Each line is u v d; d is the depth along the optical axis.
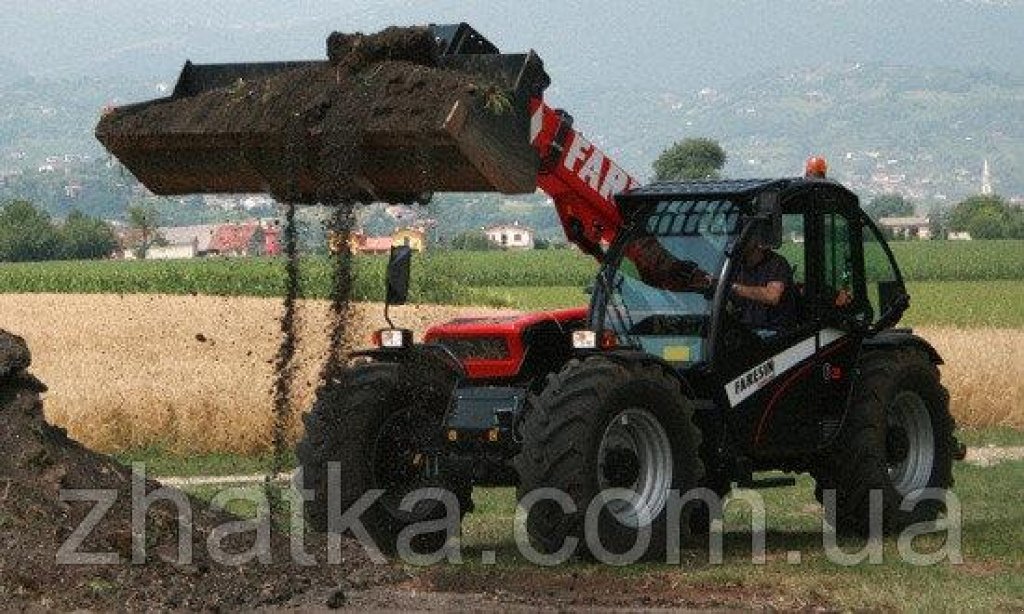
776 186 35.12
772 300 34.97
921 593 28.92
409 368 34.31
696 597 28.59
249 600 27.33
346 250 31.88
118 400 62.16
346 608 27.16
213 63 33.44
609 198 35.25
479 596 28.31
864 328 37.34
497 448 33.03
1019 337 95.31
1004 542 36.22
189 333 115.81
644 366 32.66
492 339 34.09
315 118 30.44
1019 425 73.75
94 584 26.66
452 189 31.25
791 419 36.03
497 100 30.52
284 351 33.78
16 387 29.94
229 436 60.44
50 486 28.78
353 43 32.03
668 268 35.03
